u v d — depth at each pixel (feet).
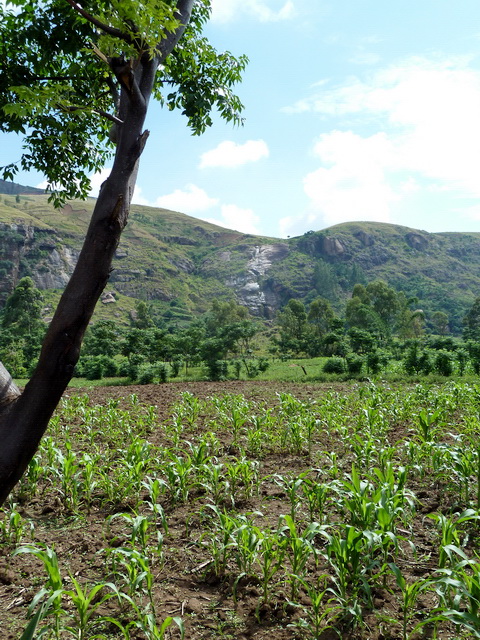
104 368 102.89
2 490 7.68
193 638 11.14
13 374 122.72
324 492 16.15
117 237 8.53
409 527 16.94
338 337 98.43
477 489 19.34
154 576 14.15
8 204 625.41
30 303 260.42
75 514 18.92
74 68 13.99
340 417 32.45
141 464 19.45
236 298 561.02
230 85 19.10
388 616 11.87
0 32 14.25
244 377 99.09
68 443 21.89
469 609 10.38
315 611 11.10
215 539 14.66
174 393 63.87
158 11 8.52
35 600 9.31
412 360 79.82
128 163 8.80
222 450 28.19
